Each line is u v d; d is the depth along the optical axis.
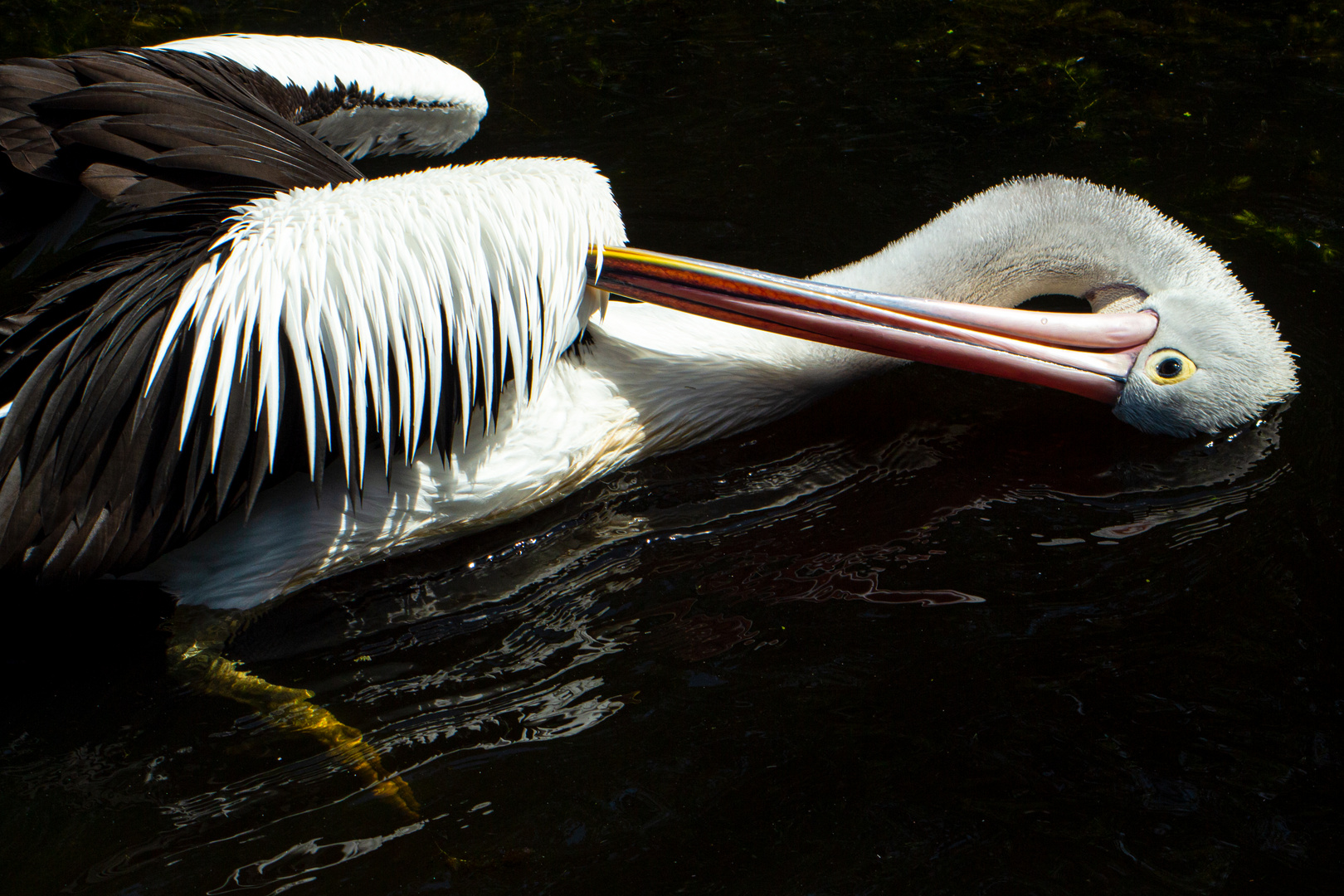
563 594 3.16
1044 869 2.30
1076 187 3.88
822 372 3.84
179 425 2.84
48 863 2.39
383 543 3.30
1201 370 3.59
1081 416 3.85
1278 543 3.17
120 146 3.16
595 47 6.16
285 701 2.82
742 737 2.64
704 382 3.71
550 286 3.26
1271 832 2.37
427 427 3.25
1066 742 2.60
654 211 4.87
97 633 3.04
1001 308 3.67
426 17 6.43
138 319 2.88
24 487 2.77
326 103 4.40
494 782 2.55
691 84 5.82
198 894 2.31
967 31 6.19
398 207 3.09
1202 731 2.61
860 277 3.98
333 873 2.35
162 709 2.82
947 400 3.96
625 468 3.71
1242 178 4.87
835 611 3.03
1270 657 2.80
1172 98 5.48
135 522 2.84
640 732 2.67
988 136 5.30
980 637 2.91
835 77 5.83
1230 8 6.24
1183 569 3.11
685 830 2.42
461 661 2.94
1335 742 2.57
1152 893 2.25
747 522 3.42
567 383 3.49
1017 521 3.35
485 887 2.31
